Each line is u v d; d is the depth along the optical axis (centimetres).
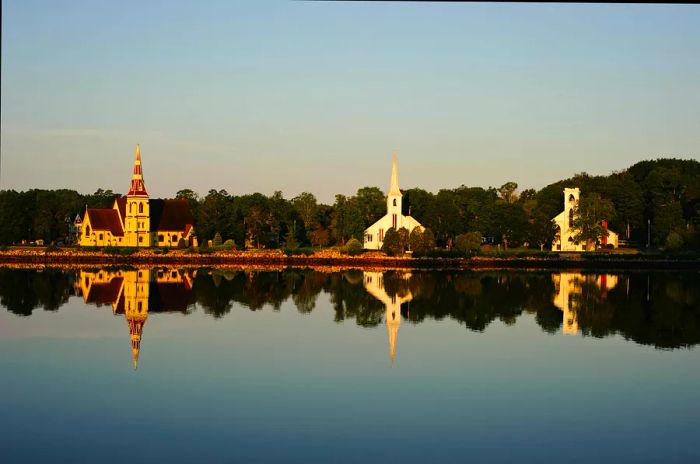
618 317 7988
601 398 4550
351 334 6781
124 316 7919
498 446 3675
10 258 17975
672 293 10531
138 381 4922
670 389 4775
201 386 4778
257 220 19938
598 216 18150
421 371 5238
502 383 4906
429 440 3756
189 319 7719
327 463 3428
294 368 5309
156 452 3566
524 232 18288
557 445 3700
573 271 15375
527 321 7650
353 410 4250
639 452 3603
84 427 3934
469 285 11819
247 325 7306
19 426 3956
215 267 16600
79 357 5675
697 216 18550
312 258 17750
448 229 19438
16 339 6456
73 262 17875
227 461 3447
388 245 17662
